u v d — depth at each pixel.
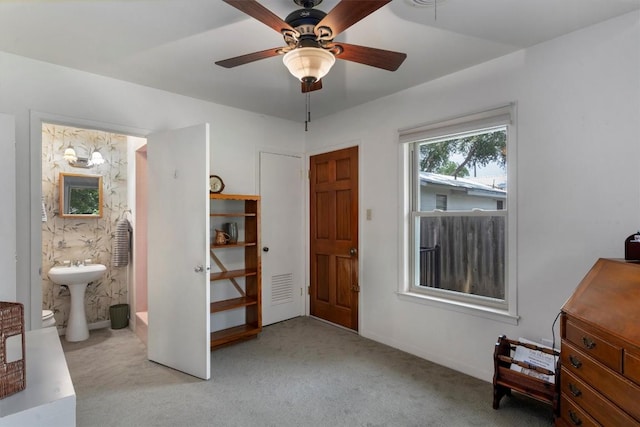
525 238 2.32
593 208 2.03
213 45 2.26
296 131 4.10
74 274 3.33
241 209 3.64
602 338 1.53
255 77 2.79
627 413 1.39
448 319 2.75
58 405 1.16
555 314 2.18
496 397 2.14
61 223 3.61
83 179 3.72
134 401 2.22
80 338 3.37
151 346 2.88
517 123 2.35
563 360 1.82
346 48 1.69
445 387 2.41
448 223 2.88
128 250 3.86
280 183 3.94
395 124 3.14
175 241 2.72
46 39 2.17
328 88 3.03
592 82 2.03
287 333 3.53
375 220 3.32
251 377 2.57
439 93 2.80
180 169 2.70
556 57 2.17
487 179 2.63
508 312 2.41
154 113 3.02
